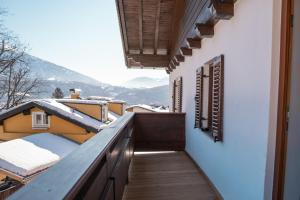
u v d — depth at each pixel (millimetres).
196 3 3426
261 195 1941
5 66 14203
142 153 5418
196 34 3789
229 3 2525
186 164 4539
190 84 5125
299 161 1821
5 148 7949
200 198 3020
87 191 1107
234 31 2564
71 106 13703
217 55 3195
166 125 5582
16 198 736
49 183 856
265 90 1888
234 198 2535
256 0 2053
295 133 1799
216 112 3111
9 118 11352
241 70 2373
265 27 1895
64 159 1148
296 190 1819
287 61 1755
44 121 11195
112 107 19641
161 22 6148
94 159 1156
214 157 3275
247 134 2223
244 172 2283
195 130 4566
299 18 1761
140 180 3635
